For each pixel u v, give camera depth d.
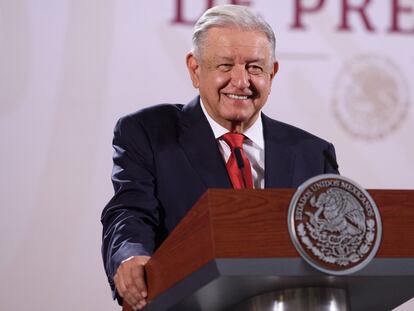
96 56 11.91
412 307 11.91
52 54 11.79
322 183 5.23
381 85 12.57
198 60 7.33
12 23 11.72
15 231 11.40
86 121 11.77
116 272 6.18
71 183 11.62
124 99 11.93
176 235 5.43
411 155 12.54
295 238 5.09
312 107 12.39
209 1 12.25
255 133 7.54
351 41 12.57
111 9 12.02
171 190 7.12
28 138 11.59
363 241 5.24
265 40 7.20
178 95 12.10
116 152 7.50
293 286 5.45
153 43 12.09
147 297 5.88
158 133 7.44
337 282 5.40
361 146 12.45
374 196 5.39
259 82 7.19
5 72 11.63
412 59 12.65
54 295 11.40
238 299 5.64
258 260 5.01
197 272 5.12
